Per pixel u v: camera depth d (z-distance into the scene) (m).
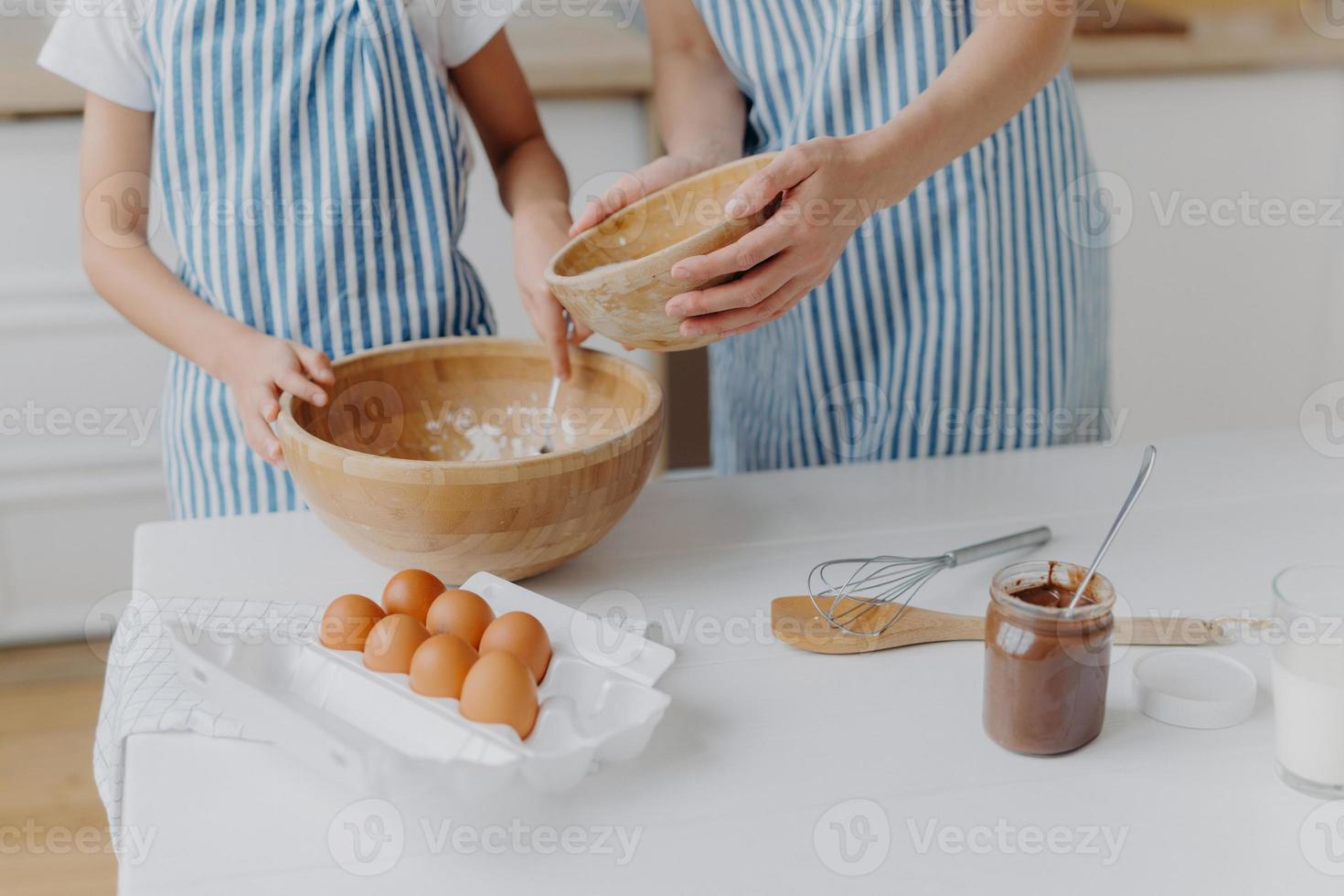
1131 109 2.07
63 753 1.82
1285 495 1.06
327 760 0.66
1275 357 2.30
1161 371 2.28
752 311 0.88
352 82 1.07
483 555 0.85
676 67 1.27
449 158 1.14
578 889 0.62
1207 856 0.64
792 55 1.18
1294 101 2.11
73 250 1.83
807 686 0.79
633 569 0.95
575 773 0.67
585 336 1.07
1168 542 0.98
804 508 1.05
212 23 1.04
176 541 1.00
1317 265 2.24
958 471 1.13
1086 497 1.07
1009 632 0.71
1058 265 1.26
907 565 0.94
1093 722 0.72
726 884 0.62
